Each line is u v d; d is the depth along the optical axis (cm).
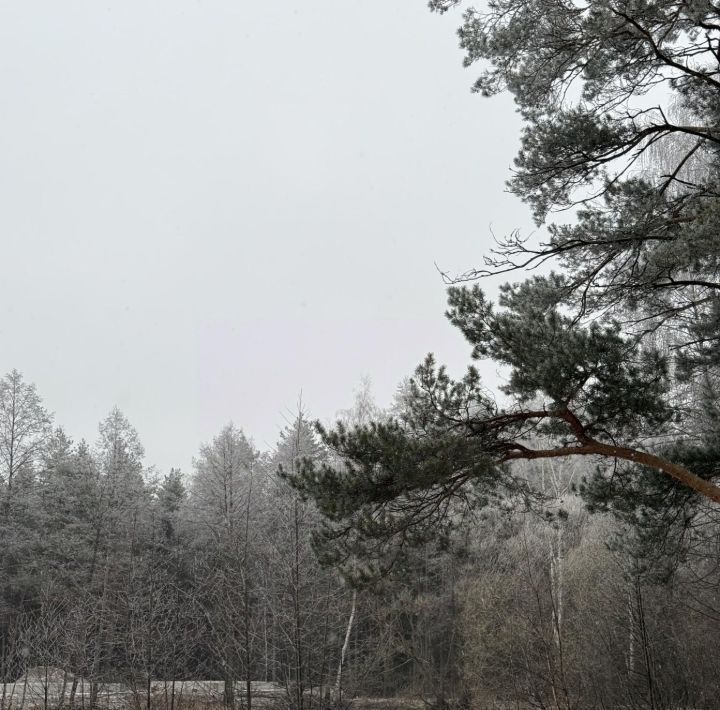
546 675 1920
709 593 1816
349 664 2292
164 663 2242
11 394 4134
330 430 866
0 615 3334
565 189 1078
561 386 812
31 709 2277
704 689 1619
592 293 1038
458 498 939
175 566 3259
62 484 3759
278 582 2139
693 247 822
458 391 878
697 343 1061
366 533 855
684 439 1111
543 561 2534
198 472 4034
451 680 2595
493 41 1021
